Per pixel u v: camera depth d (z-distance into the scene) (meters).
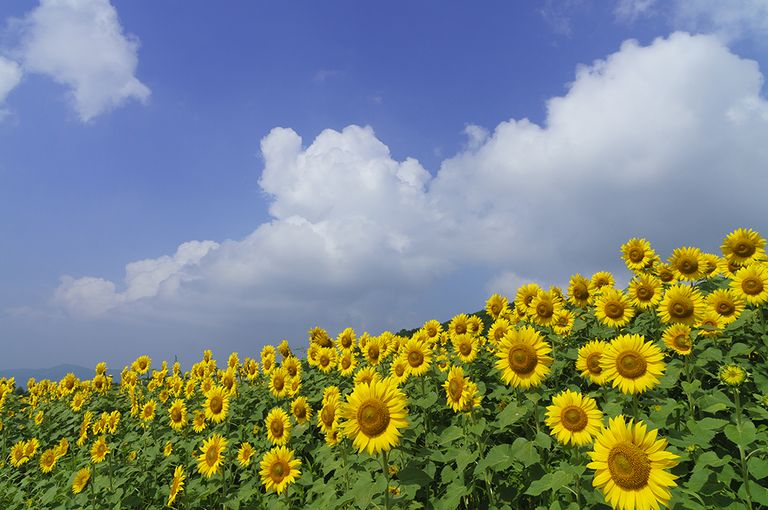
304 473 9.80
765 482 6.43
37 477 15.23
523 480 7.25
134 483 12.00
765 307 10.73
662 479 4.79
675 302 9.35
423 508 6.91
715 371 9.17
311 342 16.80
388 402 6.34
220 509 10.66
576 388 9.09
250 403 14.77
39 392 24.95
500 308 14.88
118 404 20.69
